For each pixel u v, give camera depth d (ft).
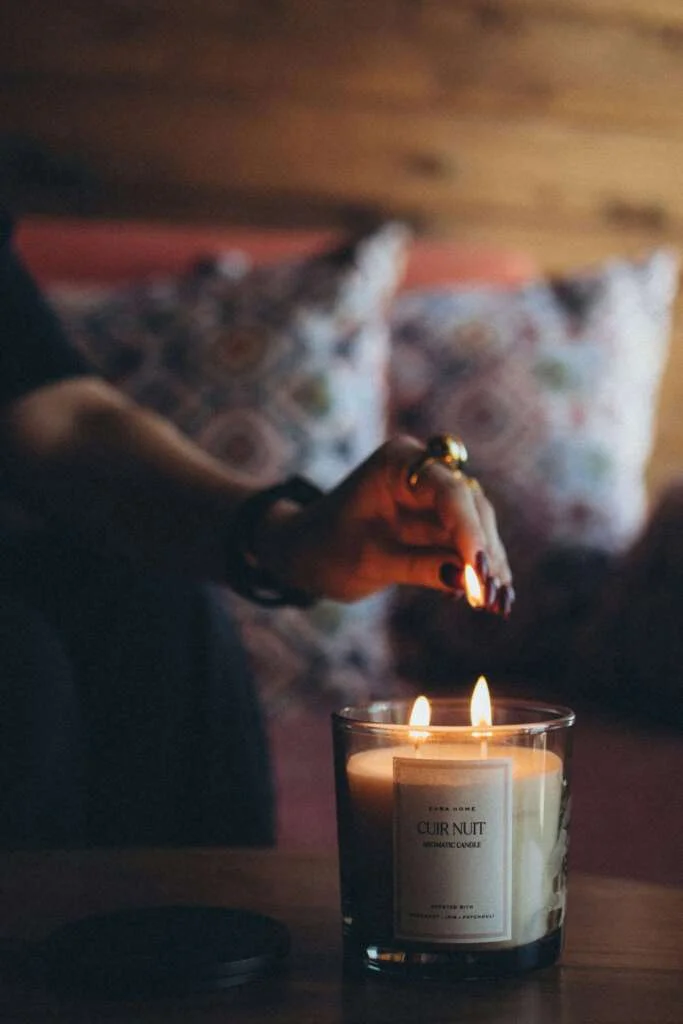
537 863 3.27
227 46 10.83
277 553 4.48
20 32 10.49
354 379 7.94
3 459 5.04
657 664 6.83
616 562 7.97
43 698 4.32
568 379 8.48
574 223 11.50
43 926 3.57
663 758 5.94
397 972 3.25
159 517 4.77
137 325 7.94
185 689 4.95
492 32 11.29
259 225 10.95
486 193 11.34
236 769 4.95
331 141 11.05
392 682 7.58
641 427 8.87
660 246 11.61
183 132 10.79
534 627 8.02
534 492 8.17
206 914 3.49
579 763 5.82
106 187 10.68
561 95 11.43
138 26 10.67
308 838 5.11
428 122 11.21
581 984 3.26
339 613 7.46
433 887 3.22
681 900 3.76
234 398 7.70
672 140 11.63
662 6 11.55
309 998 3.20
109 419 5.08
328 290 8.07
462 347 8.59
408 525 4.08
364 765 3.27
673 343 11.61
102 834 4.90
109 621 4.99
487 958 3.23
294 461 7.65
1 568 5.09
